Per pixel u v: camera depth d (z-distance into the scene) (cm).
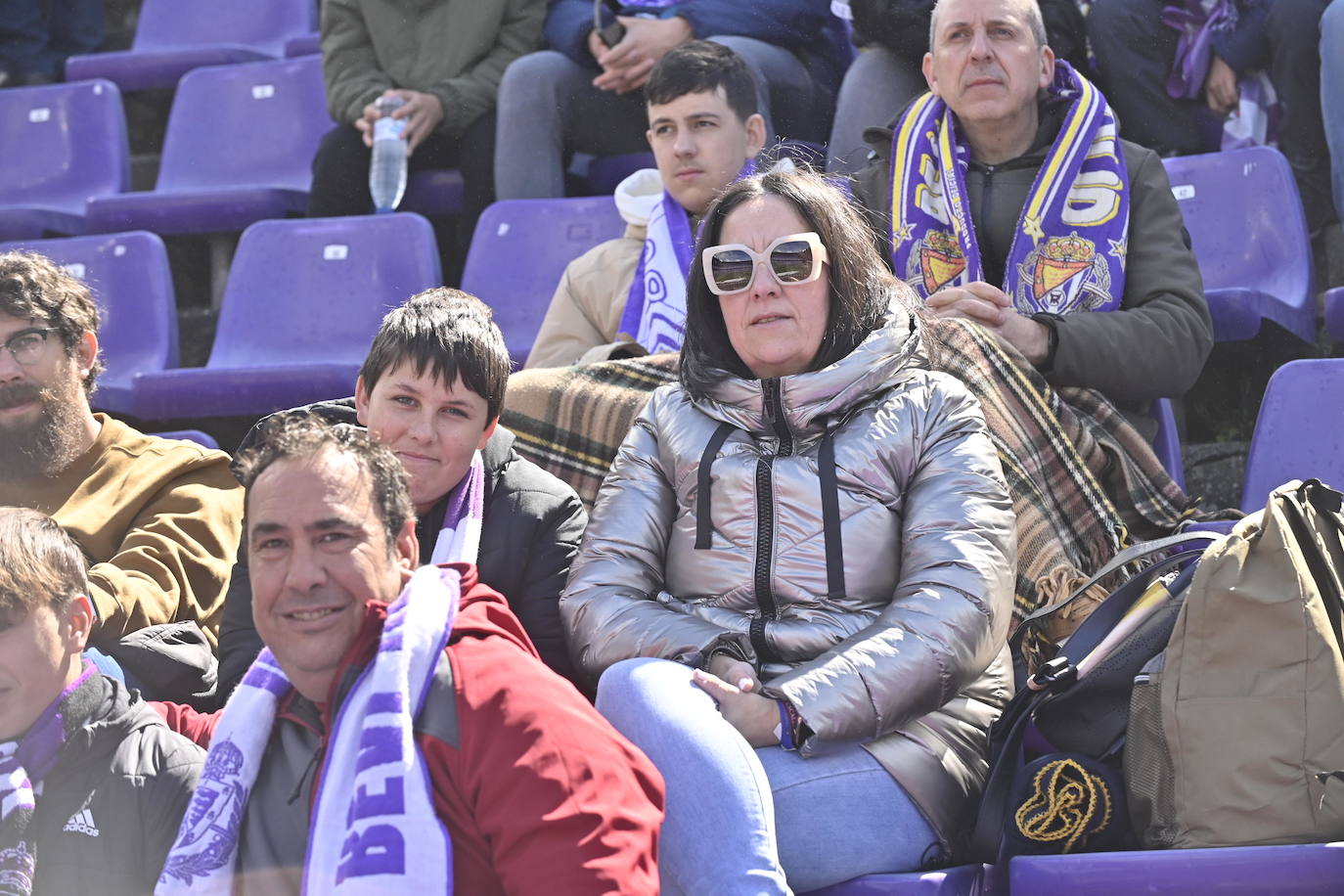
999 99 449
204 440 527
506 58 664
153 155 868
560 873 216
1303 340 532
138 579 363
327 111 768
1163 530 396
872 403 329
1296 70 577
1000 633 305
